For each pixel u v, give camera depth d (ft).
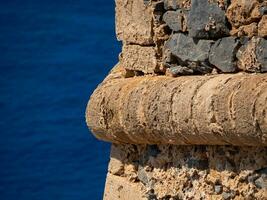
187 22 43.88
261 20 40.63
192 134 42.14
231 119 39.88
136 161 47.16
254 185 40.63
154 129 44.11
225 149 41.81
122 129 46.24
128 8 47.14
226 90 40.34
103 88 47.83
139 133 45.21
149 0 45.68
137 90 45.21
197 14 43.29
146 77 46.03
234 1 41.81
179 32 44.50
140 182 46.75
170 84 43.57
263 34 40.55
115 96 46.50
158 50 45.60
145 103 44.34
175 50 44.62
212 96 40.81
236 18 41.68
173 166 44.65
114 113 46.50
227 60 42.19
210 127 40.93
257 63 40.86
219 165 42.19
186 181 43.96
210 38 43.06
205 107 41.06
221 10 42.27
